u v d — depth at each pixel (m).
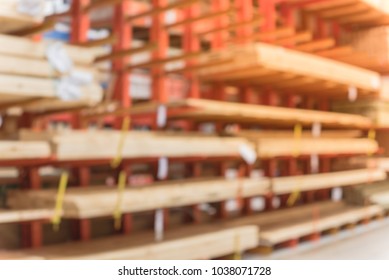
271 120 5.64
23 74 2.76
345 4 6.78
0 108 3.57
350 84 6.06
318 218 6.05
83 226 4.07
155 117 4.63
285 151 5.43
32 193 3.58
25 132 3.27
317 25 7.29
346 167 7.39
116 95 4.42
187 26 5.00
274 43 5.69
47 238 4.04
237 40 5.40
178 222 5.06
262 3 5.92
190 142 4.23
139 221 4.64
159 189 3.99
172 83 4.84
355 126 7.36
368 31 7.45
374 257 5.23
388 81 7.27
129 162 4.34
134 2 4.63
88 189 3.83
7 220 3.07
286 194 6.54
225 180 4.79
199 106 4.17
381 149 7.78
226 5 5.36
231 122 5.81
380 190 7.61
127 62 4.42
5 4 2.68
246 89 5.70
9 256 3.43
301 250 5.47
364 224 7.31
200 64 4.60
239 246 4.55
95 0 4.68
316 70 5.30
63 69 2.87
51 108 3.82
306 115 5.58
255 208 7.61
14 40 2.73
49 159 3.30
